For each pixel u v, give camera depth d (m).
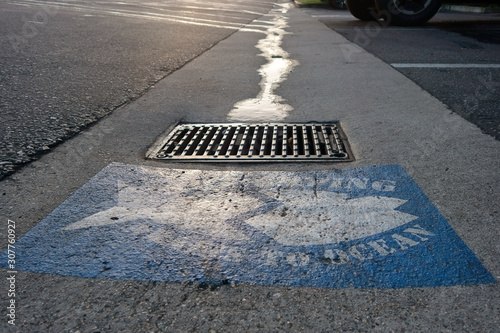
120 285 1.38
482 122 2.79
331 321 1.22
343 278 1.40
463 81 3.88
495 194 1.89
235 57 5.45
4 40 6.14
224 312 1.26
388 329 1.19
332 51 5.74
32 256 1.52
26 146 2.47
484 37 6.57
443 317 1.22
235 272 1.44
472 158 2.26
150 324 1.22
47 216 1.77
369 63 4.85
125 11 11.03
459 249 1.53
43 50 5.52
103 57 5.22
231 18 10.77
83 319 1.24
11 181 2.06
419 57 5.09
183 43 6.50
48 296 1.33
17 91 3.63
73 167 2.25
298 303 1.30
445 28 7.80
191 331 1.19
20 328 1.20
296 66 4.83
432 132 2.66
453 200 1.86
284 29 8.52
